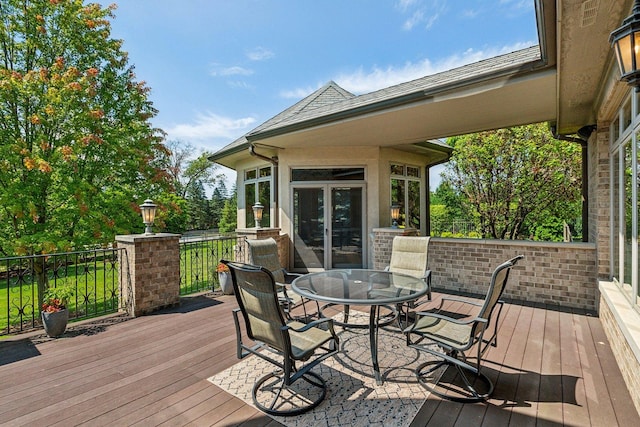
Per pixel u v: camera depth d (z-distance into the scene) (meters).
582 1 1.89
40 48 7.22
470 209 12.82
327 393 2.51
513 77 3.54
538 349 3.24
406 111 4.69
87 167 7.79
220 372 2.80
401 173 8.34
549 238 11.38
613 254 3.91
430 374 2.79
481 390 2.53
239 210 9.74
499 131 10.82
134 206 8.01
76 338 3.55
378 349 3.33
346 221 7.40
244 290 2.43
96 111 7.09
